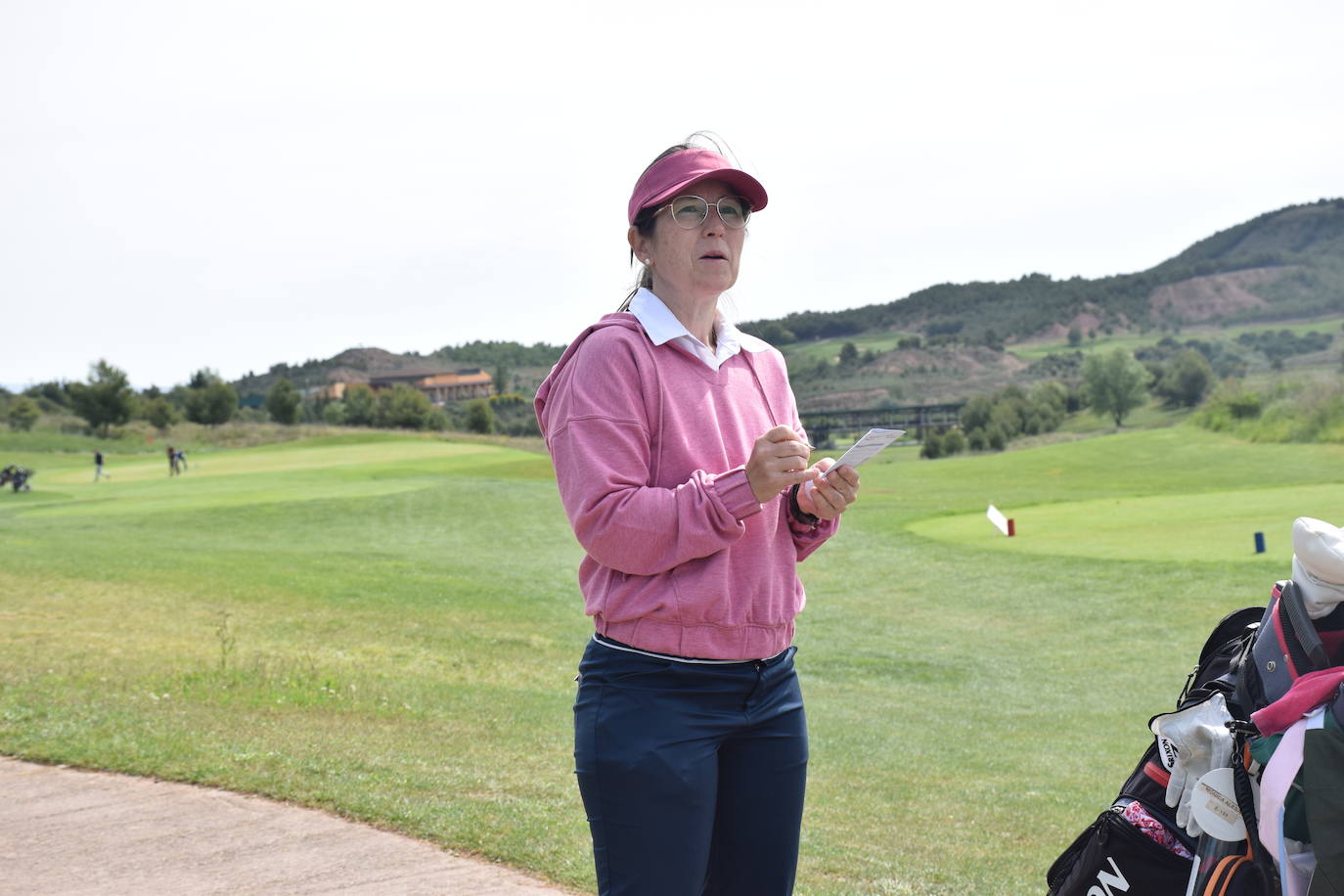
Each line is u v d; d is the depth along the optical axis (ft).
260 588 57.62
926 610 59.67
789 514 7.89
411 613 53.98
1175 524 75.61
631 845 7.20
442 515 108.58
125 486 148.87
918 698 40.09
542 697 34.63
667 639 7.16
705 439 7.53
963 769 27.07
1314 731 6.80
